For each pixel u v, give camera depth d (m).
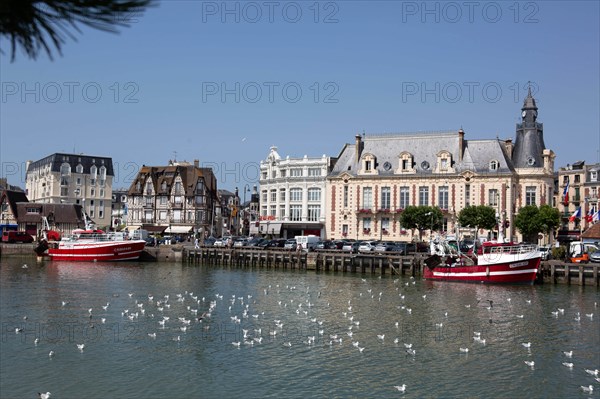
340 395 26.95
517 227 97.56
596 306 49.22
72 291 56.03
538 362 32.12
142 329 38.62
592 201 125.00
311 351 33.81
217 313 44.78
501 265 63.66
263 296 54.56
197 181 134.75
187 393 27.00
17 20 5.30
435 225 98.38
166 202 135.50
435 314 45.44
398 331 39.25
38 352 32.88
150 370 30.08
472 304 50.28
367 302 51.16
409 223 97.38
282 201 123.06
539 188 104.62
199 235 132.75
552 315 45.22
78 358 31.89
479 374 30.00
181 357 32.28
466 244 91.81
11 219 125.69
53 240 105.25
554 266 64.81
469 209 95.44
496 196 103.88
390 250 84.81
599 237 76.81
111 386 27.77
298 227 118.94
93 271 76.50
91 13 5.38
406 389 27.73
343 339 36.75
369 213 112.62
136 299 51.25
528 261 62.59
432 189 108.38
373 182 113.00
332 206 116.56
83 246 90.62
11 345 34.22
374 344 35.62
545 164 105.12
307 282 67.12
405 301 51.84
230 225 171.38
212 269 83.50
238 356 32.66
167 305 46.12
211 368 30.50
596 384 28.53
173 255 93.62
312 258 81.62
